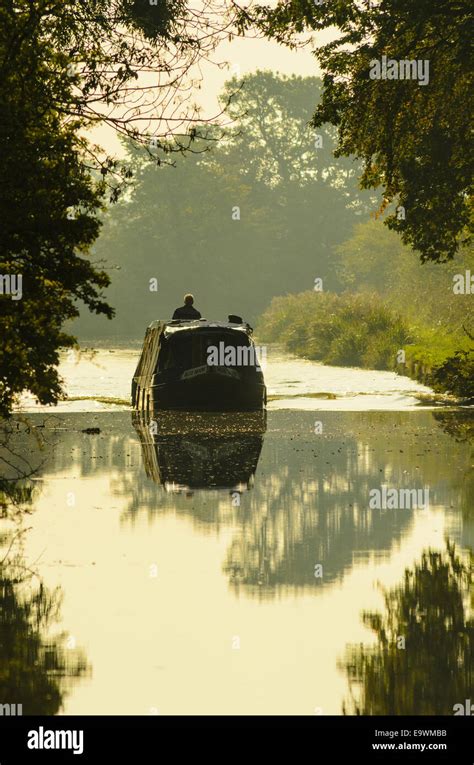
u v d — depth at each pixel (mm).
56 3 41344
